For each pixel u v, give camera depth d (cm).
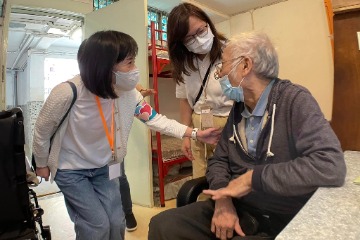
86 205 124
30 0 271
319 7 314
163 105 339
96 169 135
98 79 110
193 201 110
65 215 234
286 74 346
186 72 154
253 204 100
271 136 90
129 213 200
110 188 140
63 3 290
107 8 268
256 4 347
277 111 90
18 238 114
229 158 110
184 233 100
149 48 252
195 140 157
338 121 104
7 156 110
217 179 104
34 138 119
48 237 134
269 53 93
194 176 167
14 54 581
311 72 327
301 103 84
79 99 117
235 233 95
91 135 125
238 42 96
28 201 118
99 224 122
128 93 134
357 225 47
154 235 100
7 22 263
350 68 103
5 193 111
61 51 574
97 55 108
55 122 116
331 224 48
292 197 88
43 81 555
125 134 138
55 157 123
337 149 71
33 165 128
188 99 165
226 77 99
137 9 245
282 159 89
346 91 104
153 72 245
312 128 77
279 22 344
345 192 63
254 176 79
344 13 104
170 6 327
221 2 335
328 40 311
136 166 257
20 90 675
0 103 262
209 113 153
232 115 110
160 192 251
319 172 68
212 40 142
